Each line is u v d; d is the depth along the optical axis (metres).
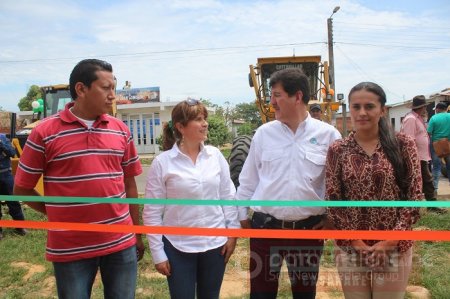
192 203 2.35
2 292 4.02
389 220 2.28
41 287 4.12
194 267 2.52
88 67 2.23
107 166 2.33
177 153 2.54
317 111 6.46
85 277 2.30
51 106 10.48
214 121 27.62
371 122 2.28
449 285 3.71
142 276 4.24
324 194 2.56
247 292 3.81
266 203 2.31
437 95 13.91
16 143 7.45
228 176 2.74
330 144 2.50
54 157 2.23
